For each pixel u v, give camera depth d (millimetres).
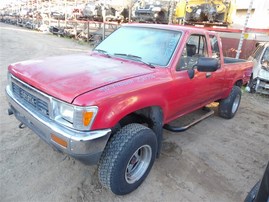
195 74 3430
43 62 2902
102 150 2244
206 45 3779
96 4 14758
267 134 4754
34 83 2404
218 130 4668
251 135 4621
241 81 5434
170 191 2822
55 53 11922
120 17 13906
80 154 2127
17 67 2820
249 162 3627
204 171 3268
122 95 2305
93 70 2643
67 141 2109
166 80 2898
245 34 9711
